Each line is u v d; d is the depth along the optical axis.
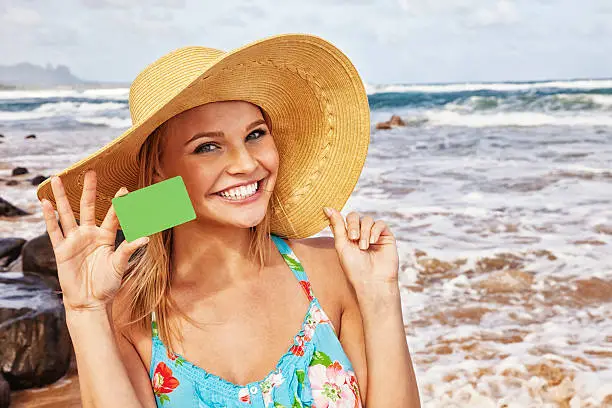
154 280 2.08
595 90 34.59
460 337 5.32
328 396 2.09
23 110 43.66
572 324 5.53
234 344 2.09
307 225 2.40
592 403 4.38
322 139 2.33
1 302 4.99
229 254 2.16
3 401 4.39
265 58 1.99
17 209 10.61
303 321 2.18
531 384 4.59
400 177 12.63
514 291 6.24
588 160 14.09
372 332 2.22
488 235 8.01
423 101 37.06
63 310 5.03
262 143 2.04
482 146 17.91
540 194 10.48
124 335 2.07
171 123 1.98
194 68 2.01
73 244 1.89
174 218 1.84
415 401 2.22
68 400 4.53
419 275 6.69
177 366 2.05
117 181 2.16
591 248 7.34
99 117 37.25
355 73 2.22
